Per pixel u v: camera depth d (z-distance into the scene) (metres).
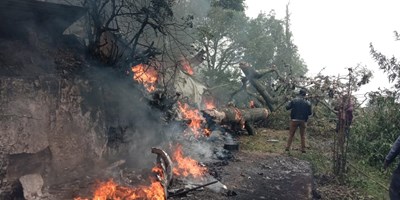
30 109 4.51
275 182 6.25
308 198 5.46
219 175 6.34
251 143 10.02
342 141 6.96
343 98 6.99
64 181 4.91
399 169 4.12
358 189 6.30
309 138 11.30
